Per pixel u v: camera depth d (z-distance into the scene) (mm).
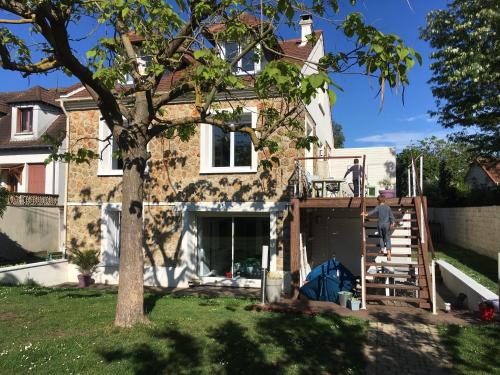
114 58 7008
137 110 7582
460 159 42188
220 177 13438
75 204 14805
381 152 21078
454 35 17578
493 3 15930
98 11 7320
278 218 12852
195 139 13758
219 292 12641
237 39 7812
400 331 7570
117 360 5641
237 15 7457
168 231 13836
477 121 18203
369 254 10500
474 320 8281
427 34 18484
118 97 7625
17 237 20391
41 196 22531
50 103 25125
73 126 15055
